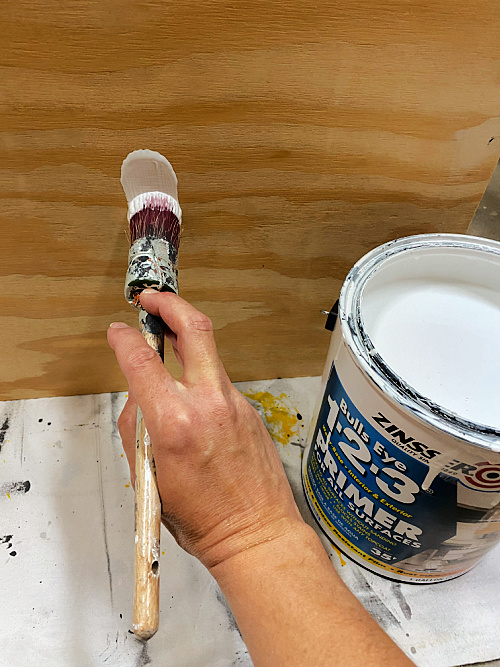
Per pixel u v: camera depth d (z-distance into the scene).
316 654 0.35
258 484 0.41
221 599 0.61
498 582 0.65
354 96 0.48
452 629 0.61
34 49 0.42
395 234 0.62
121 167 0.50
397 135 0.52
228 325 0.71
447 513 0.50
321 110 0.49
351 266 0.65
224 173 0.52
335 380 0.53
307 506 0.69
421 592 0.64
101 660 0.56
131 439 0.49
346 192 0.56
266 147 0.51
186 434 0.37
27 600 0.60
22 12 0.40
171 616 0.60
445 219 0.61
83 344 0.70
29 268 0.59
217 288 0.65
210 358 0.41
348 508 0.59
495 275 0.60
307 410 0.79
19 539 0.64
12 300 0.62
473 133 0.52
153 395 0.38
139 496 0.38
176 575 0.63
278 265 0.64
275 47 0.44
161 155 0.50
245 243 0.60
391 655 0.35
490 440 0.42
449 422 0.43
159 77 0.45
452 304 0.62
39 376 0.74
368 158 0.53
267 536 0.41
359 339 0.48
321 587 0.39
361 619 0.38
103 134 0.48
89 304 0.64
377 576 0.65
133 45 0.42
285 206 0.57
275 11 0.42
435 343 0.58
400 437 0.46
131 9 0.40
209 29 0.42
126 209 0.54
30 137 0.47
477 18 0.44
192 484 0.39
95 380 0.76
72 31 0.41
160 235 0.48
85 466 0.71
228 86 0.46
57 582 0.61
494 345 0.59
